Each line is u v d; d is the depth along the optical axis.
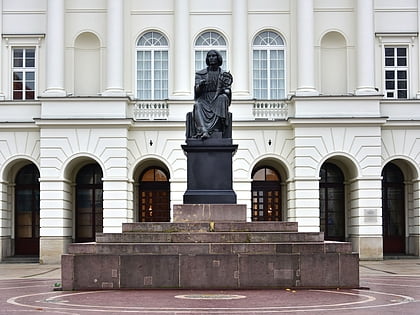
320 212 42.53
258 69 41.84
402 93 42.12
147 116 40.19
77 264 19.66
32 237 42.66
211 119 23.28
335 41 42.00
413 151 40.56
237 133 39.88
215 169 23.03
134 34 41.69
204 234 20.17
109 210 39.03
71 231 41.41
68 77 41.06
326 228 42.56
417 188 40.78
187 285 19.42
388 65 42.22
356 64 41.00
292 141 39.91
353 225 40.34
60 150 39.28
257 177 42.50
